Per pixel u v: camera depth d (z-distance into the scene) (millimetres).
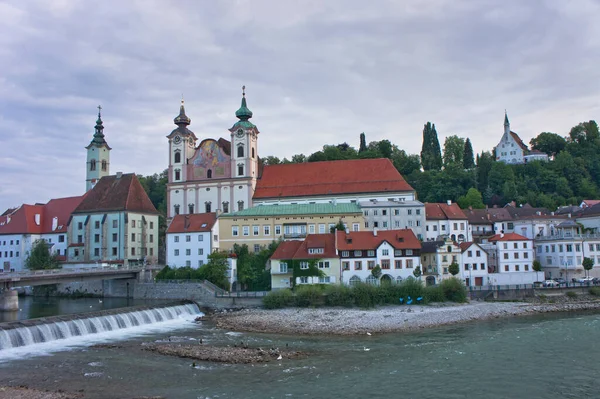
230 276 112875
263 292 100938
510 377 50625
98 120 177625
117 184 146375
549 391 46500
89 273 104250
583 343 64750
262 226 123750
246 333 75188
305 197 138875
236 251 119375
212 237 120938
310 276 106375
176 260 122000
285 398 44812
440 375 51438
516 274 116250
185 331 77188
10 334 62375
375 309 92000
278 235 123062
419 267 106875
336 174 143125
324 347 64688
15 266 151875
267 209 127750
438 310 90188
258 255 117625
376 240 109000
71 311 90938
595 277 124062
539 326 77250
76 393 45719
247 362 56750
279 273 107562
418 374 51812
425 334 72625
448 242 114562
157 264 134500
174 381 49594
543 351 60844
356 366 54938
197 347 64125
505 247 122375
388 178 138625
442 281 101375
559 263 126562
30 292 127750
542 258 131625
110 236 139750
